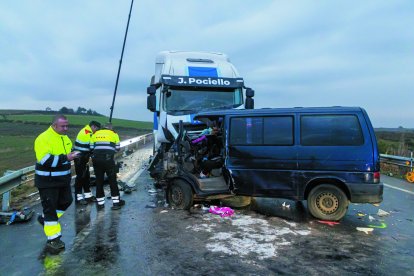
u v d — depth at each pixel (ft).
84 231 20.11
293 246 17.60
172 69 35.01
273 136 22.66
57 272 14.71
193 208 25.12
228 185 24.04
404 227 20.93
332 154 21.26
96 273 14.58
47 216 17.46
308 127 21.98
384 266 15.28
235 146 23.49
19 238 18.99
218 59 38.01
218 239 18.60
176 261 15.76
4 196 24.29
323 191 21.72
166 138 32.22
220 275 14.38
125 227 20.79
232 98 34.78
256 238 18.75
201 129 29.84
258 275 14.39
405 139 59.41
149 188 33.45
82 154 26.61
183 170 24.91
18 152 66.95
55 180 17.62
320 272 14.67
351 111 21.42
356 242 18.20
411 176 38.19
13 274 14.57
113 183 25.55
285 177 22.20
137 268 15.05
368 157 20.67
